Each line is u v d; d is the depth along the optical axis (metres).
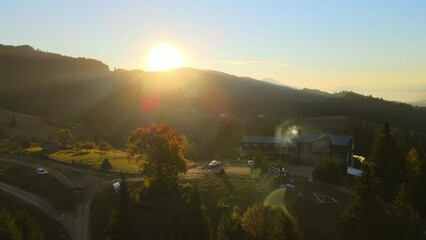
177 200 78.81
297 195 77.81
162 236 68.00
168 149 83.69
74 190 89.88
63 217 78.88
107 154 133.12
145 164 85.50
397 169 77.31
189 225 58.78
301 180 88.31
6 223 56.81
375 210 57.06
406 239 55.81
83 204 83.88
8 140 160.12
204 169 105.38
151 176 85.19
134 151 87.81
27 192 91.44
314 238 62.66
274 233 53.75
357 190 58.88
